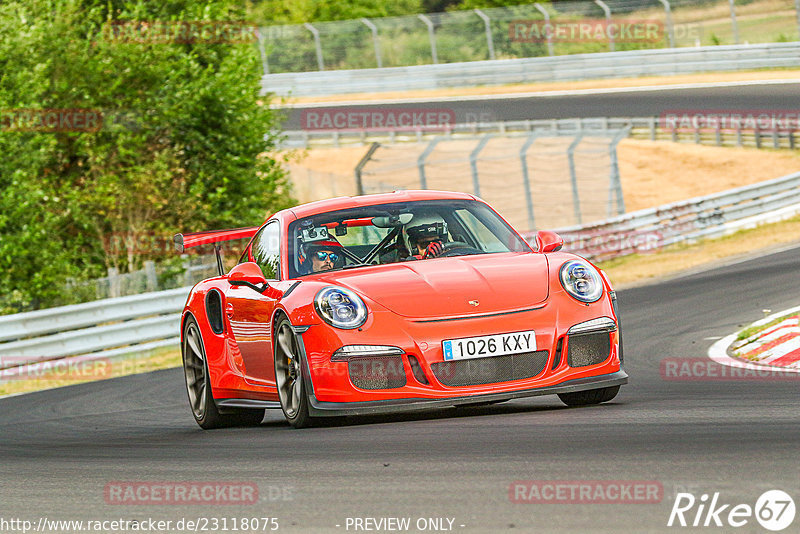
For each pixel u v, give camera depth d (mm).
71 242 77188
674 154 123250
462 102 147000
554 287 21734
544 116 132500
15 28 73812
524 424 19703
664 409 20812
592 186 109562
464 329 20703
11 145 67500
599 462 15305
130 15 81125
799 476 13406
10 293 63312
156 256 76562
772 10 170000
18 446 27031
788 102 121125
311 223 24938
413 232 24484
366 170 127062
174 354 54000
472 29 162750
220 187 81375
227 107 81375
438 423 20844
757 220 81062
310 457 18250
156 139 81188
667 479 13805
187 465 19250
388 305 21203
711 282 54969
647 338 38844
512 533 12023
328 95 161250
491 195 111312
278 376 22969
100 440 26547
